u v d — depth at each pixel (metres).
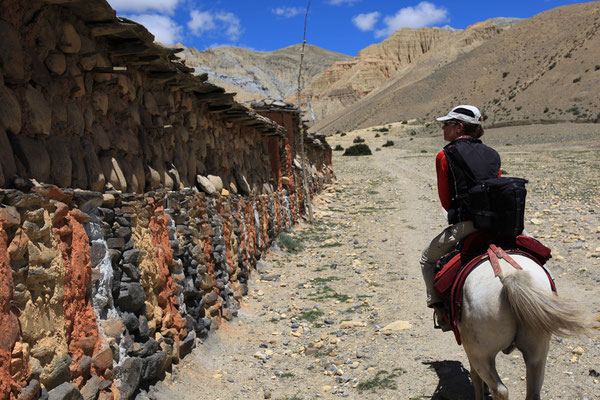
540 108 127.00
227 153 11.01
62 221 4.26
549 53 162.12
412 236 15.50
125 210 5.35
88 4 4.55
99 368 4.56
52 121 4.51
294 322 8.47
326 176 29.44
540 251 4.23
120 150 5.74
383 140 104.69
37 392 3.66
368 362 6.64
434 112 170.38
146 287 5.70
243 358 7.04
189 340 6.61
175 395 5.61
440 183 4.55
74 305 4.33
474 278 3.96
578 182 25.66
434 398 5.52
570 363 6.07
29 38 4.23
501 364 6.21
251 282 10.84
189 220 7.51
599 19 156.88
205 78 7.72
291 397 5.79
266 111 18.14
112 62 5.64
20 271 3.60
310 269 12.22
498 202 4.08
